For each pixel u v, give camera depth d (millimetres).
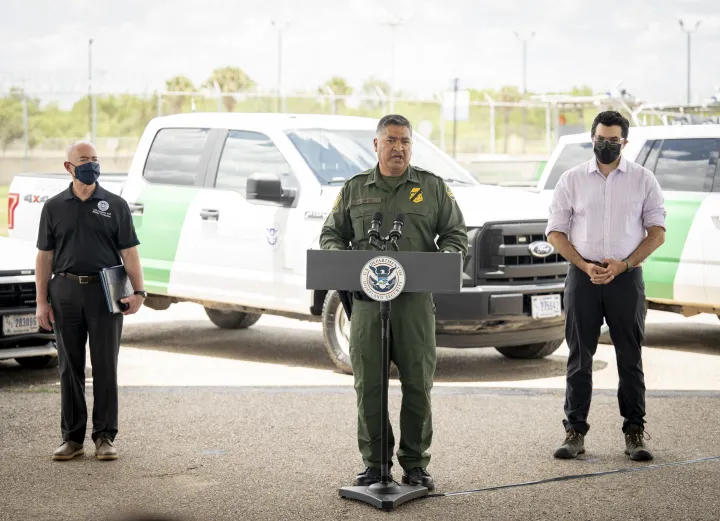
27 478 6895
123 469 7098
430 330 6430
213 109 38656
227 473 6992
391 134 6352
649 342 12516
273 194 10484
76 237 7281
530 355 11328
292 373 10641
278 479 6848
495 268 10000
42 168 39938
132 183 12117
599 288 7277
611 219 7270
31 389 9594
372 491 6371
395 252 6160
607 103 22719
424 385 6441
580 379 7363
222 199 11305
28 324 9891
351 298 6566
